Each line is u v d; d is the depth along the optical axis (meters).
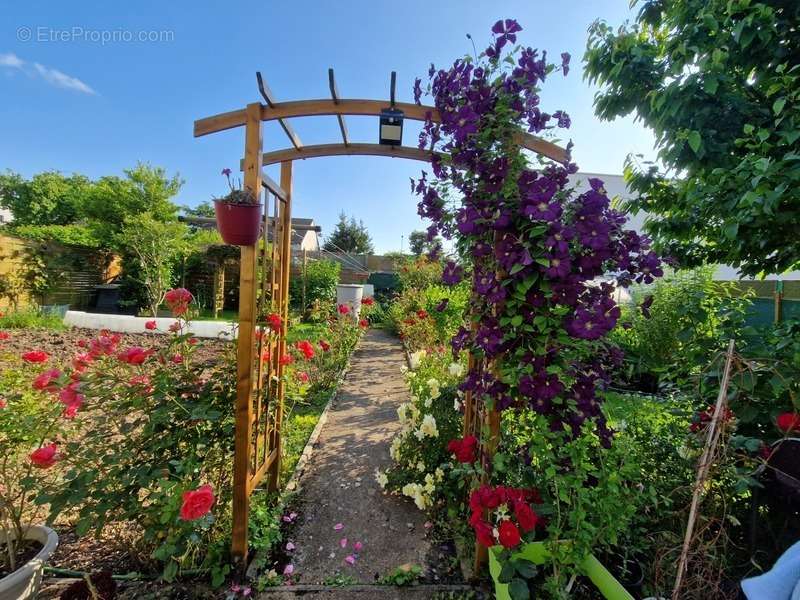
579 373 1.39
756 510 1.47
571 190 1.41
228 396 1.82
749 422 1.54
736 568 1.47
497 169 1.37
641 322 4.31
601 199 1.29
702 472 1.07
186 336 1.82
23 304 7.92
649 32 2.18
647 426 1.93
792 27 1.59
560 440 1.31
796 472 1.36
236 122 1.62
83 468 1.58
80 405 1.60
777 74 1.62
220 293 11.18
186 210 18.95
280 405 2.22
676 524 1.53
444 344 4.99
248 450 1.66
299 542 1.92
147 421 1.67
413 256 11.27
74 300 9.60
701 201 1.73
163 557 1.45
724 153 1.73
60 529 1.92
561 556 1.27
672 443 1.77
